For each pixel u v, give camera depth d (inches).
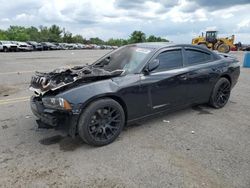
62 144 156.1
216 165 132.7
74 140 161.3
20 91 294.2
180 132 174.9
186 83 191.3
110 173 125.4
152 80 170.1
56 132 172.9
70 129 144.7
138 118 170.9
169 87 180.2
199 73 199.9
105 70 172.6
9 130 176.4
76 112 141.4
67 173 125.6
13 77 391.5
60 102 140.2
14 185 116.0
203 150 149.0
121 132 173.6
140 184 116.8
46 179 120.7
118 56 192.5
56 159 138.6
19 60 695.7
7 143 156.9
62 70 171.2
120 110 157.8
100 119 151.9
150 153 145.1
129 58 182.1
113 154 144.1
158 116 184.5
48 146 153.4
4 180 119.6
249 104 243.0
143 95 166.9
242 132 175.8
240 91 301.6
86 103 143.9
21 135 168.4
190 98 199.8
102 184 117.0
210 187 114.7
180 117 203.9
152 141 160.7
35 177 122.2
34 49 1480.1
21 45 1357.0
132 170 128.0
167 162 135.4
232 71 229.1
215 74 213.5
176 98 188.2
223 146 154.3
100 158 139.6
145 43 201.3
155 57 176.1
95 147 152.5
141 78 165.9
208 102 223.8
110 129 155.9
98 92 146.8
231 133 173.9
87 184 117.1
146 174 124.5
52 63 612.4
